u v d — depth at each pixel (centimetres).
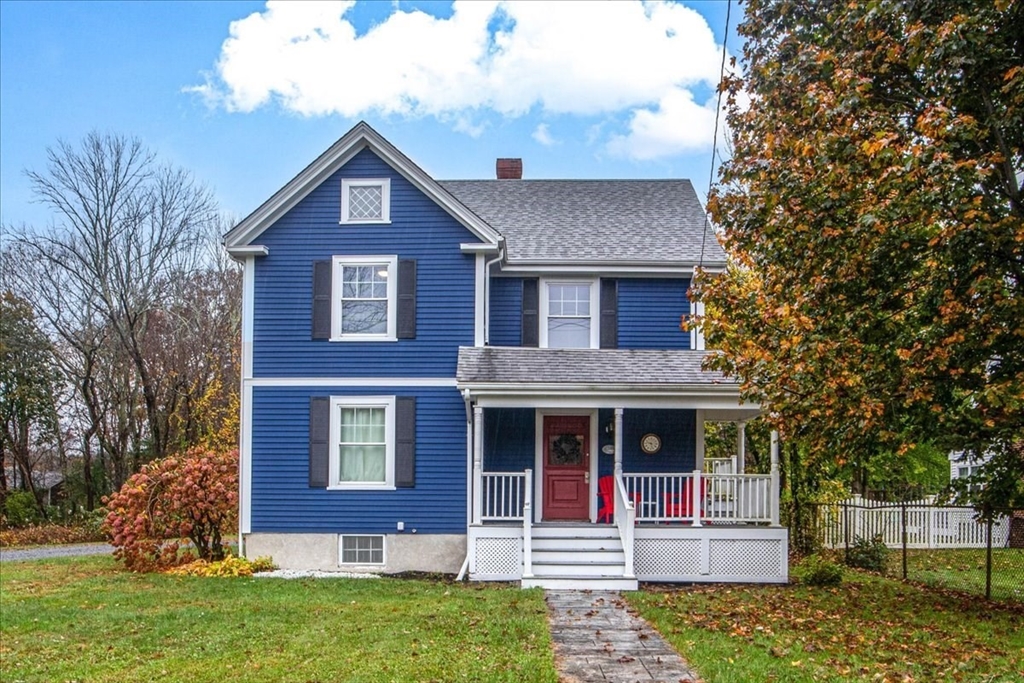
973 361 1130
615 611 1252
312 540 1761
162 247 3456
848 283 1188
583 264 1880
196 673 896
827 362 1159
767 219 1288
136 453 3450
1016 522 2194
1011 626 1159
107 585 1521
